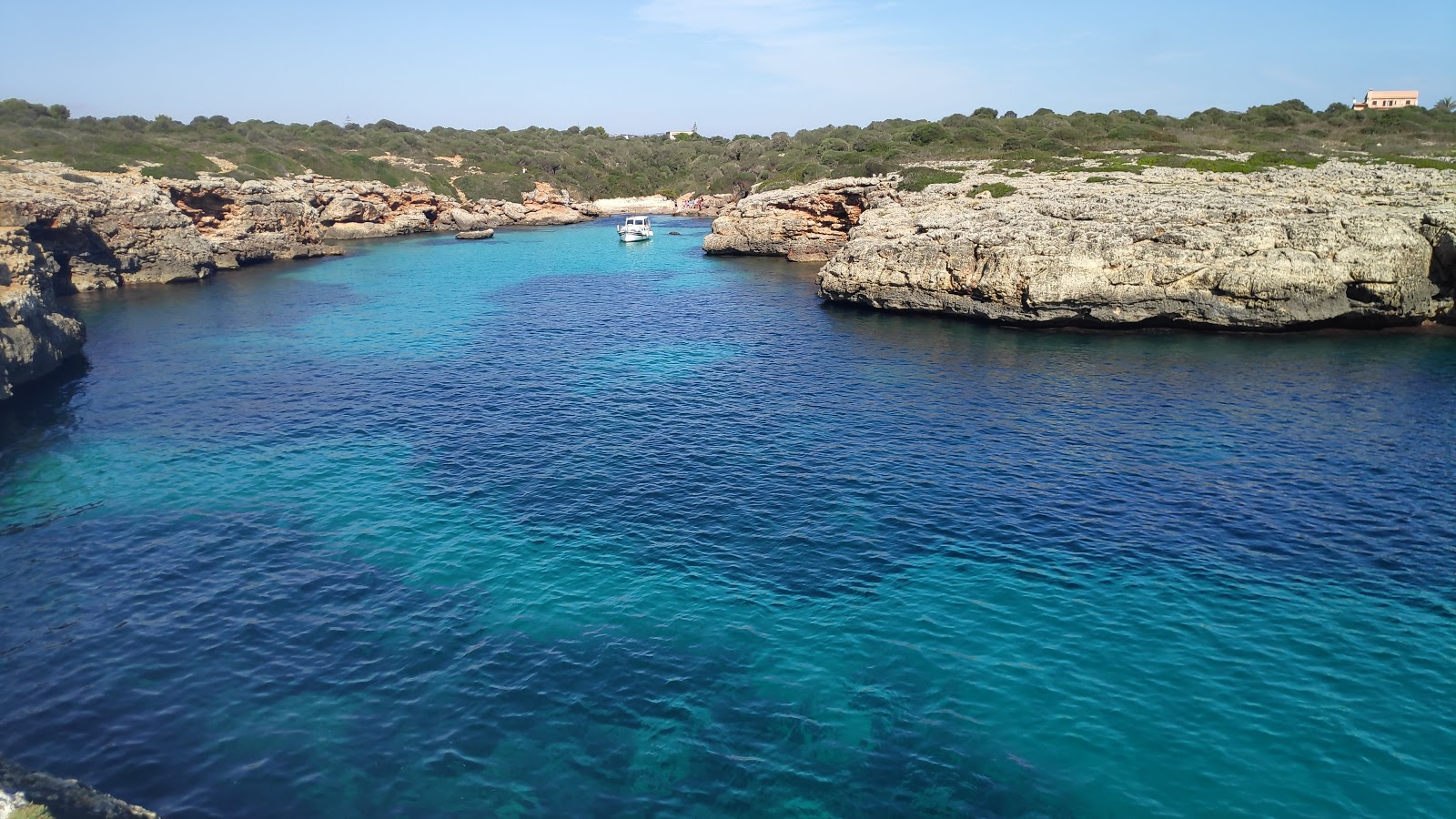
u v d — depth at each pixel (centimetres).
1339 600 2217
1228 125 11625
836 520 2723
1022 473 3072
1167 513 2733
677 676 1944
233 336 5497
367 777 1644
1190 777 1628
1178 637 2067
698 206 16262
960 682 1909
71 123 12581
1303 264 4806
